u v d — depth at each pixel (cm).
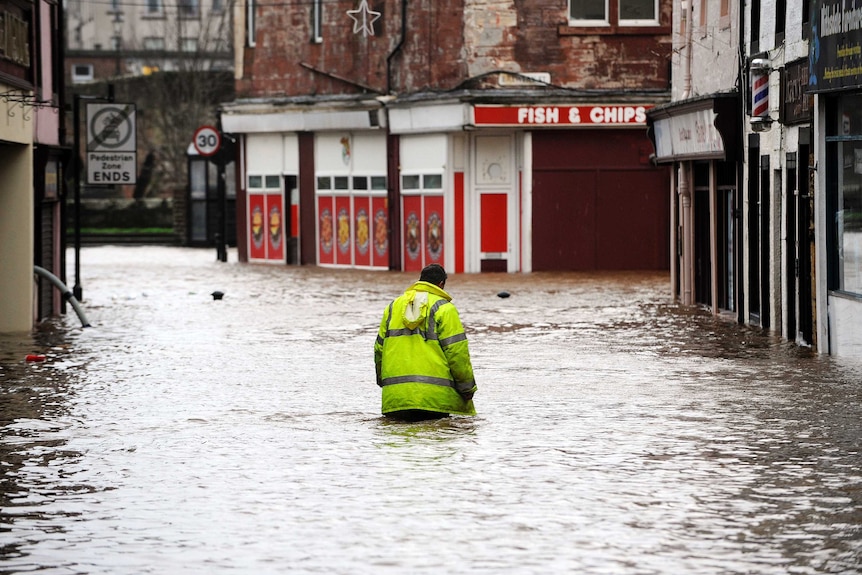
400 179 8875
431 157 8562
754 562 1806
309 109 9425
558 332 4856
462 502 2155
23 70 4984
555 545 1892
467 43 8306
